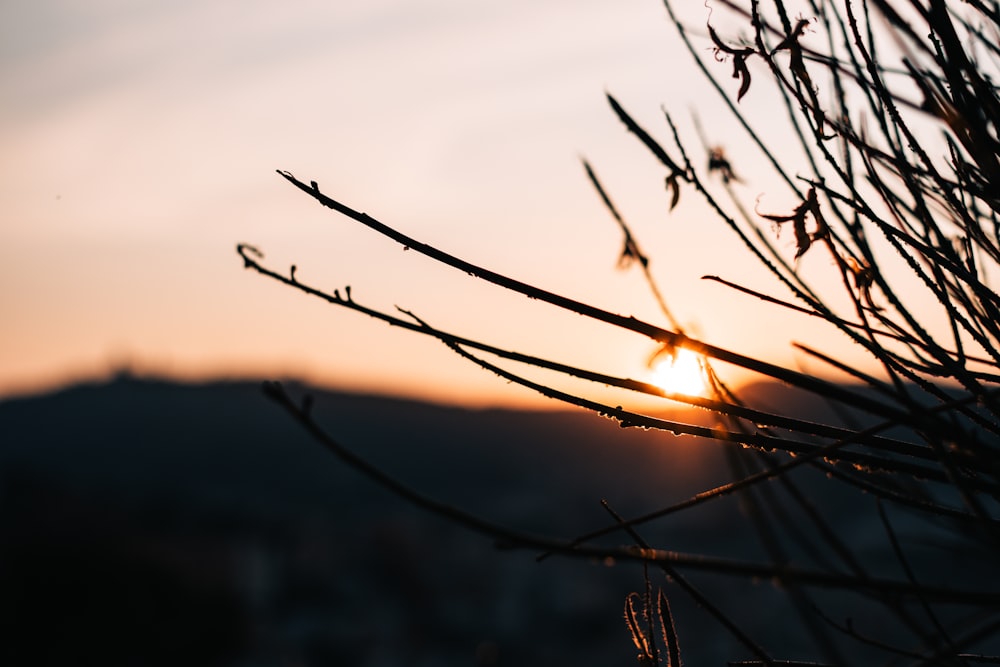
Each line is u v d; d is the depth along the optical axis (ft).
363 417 405.59
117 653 93.15
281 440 376.27
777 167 5.44
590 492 219.41
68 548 97.45
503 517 220.02
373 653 132.87
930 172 5.34
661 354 4.84
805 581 3.53
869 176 5.46
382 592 173.37
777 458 5.19
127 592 97.50
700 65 5.64
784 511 4.37
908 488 5.67
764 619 49.32
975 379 4.81
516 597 156.76
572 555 3.59
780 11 5.30
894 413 4.37
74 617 91.50
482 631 138.51
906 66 5.51
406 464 334.24
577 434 338.13
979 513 4.09
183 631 100.32
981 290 5.05
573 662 113.29
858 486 4.99
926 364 4.99
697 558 3.56
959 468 4.89
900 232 5.07
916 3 5.23
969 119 5.08
